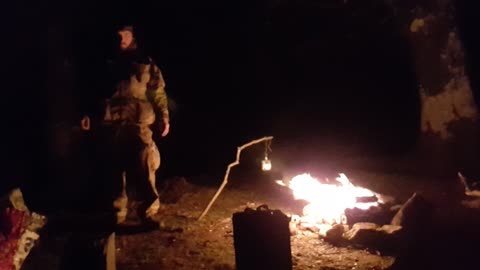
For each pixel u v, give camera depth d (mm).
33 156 7555
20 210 3264
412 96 9820
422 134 7156
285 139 9094
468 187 5820
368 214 4730
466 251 3906
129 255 4152
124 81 4629
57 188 6180
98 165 4883
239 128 9664
